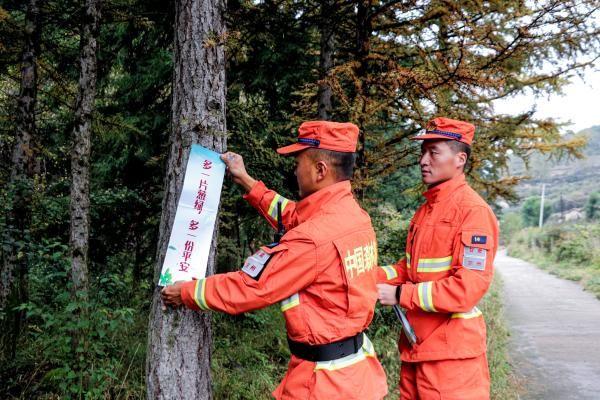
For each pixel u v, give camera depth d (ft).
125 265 19.04
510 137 15.05
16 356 12.73
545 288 40.91
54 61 19.36
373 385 6.45
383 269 9.06
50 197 16.57
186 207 7.22
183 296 6.30
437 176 8.30
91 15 12.34
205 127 7.39
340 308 6.15
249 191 8.00
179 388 7.20
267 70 17.21
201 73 7.36
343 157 6.56
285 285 5.89
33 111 16.06
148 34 18.79
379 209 18.01
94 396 10.84
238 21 10.12
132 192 16.75
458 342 7.86
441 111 13.26
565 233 63.52
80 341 11.44
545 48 13.35
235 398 12.35
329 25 14.07
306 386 6.12
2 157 20.25
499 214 64.13
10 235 13.58
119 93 19.34
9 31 16.62
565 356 19.86
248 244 19.02
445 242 7.98
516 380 16.99
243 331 17.16
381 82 13.28
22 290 13.61
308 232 5.99
